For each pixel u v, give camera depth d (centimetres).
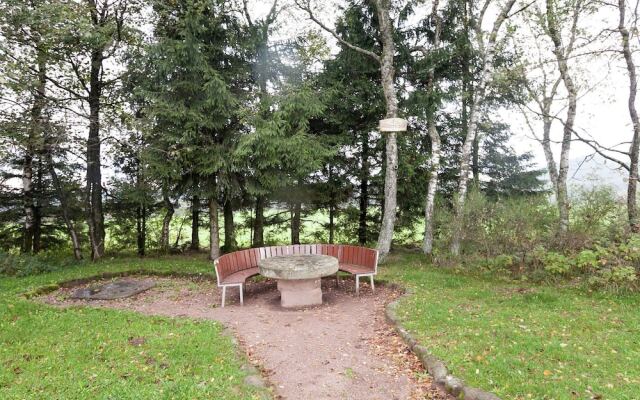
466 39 1188
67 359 459
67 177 1327
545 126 1134
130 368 435
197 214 1473
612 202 848
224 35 1098
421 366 464
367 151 1361
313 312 714
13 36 941
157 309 739
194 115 980
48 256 1337
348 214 1461
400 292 810
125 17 1129
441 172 1410
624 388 369
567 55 972
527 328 538
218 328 596
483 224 911
